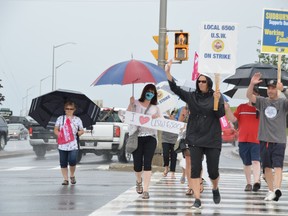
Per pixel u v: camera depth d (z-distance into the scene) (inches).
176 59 868.0
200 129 390.9
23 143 2090.3
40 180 609.6
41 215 371.2
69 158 558.9
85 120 597.0
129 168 750.5
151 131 461.7
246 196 488.1
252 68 564.7
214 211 395.2
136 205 418.0
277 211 397.7
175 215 373.4
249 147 521.3
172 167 659.4
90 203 428.1
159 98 593.6
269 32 482.0
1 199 450.0
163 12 847.7
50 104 584.7
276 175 436.1
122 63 475.2
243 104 521.3
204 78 392.5
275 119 434.6
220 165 1011.9
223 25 408.8
